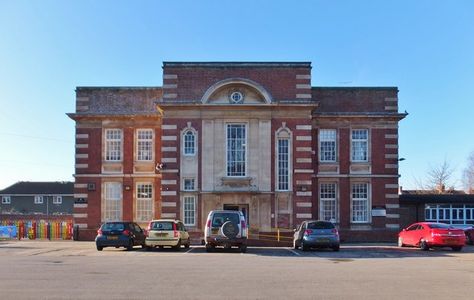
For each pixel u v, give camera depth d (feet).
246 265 70.33
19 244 123.54
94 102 143.64
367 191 141.90
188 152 133.08
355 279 55.67
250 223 130.62
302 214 131.03
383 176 141.69
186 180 132.46
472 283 53.06
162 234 103.50
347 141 142.51
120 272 60.64
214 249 100.63
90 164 142.10
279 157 132.77
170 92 133.69
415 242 111.96
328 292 46.88
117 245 102.94
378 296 44.96
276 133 132.77
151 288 48.60
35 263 71.67
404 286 50.78
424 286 50.88
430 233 106.42
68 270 62.54
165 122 133.28
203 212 131.13
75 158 142.20
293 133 132.77
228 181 131.54
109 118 142.51
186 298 43.47
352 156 142.31
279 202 131.44
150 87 143.95
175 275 58.03
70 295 44.70
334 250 105.50
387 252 101.04
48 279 54.34
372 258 85.15
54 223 148.36
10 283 51.47
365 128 142.92
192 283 51.85
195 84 133.80
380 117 142.41
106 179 142.10
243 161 132.67
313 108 133.18
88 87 143.74
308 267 68.18
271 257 85.97
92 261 75.25
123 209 141.28
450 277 57.82
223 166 132.16
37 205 270.87
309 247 105.09
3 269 63.62
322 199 141.69
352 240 140.05
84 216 141.08
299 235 109.70
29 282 52.16
